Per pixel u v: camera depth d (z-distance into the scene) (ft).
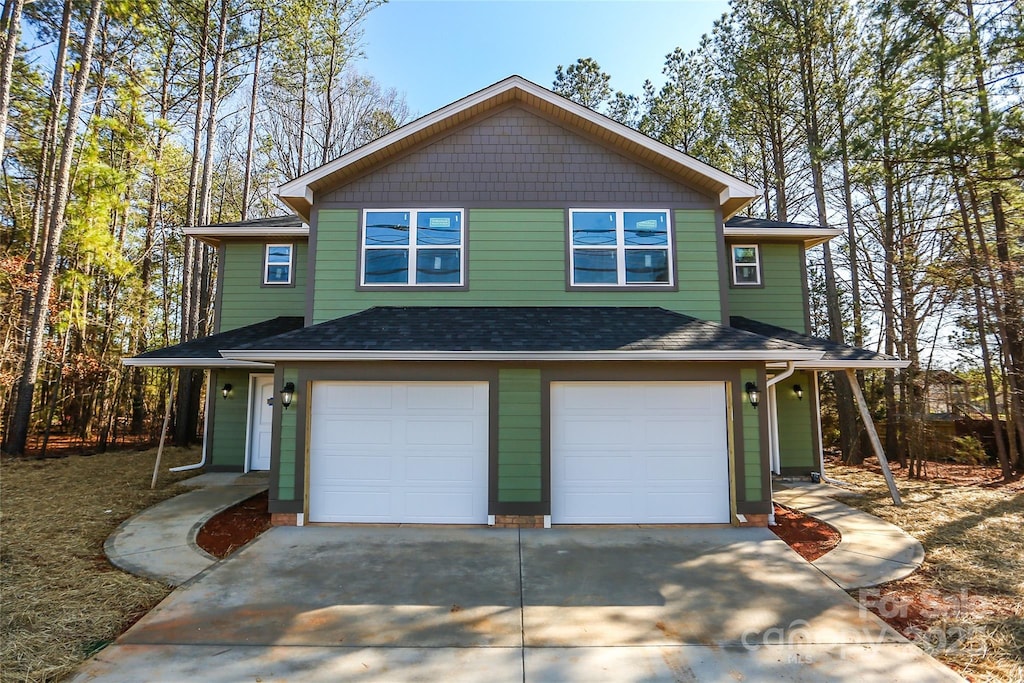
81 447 48.60
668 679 11.78
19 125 51.34
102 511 26.09
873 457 49.96
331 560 19.44
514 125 30.32
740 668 12.23
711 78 60.80
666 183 30.01
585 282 29.40
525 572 18.35
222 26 53.26
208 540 22.11
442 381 24.53
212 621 14.51
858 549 20.80
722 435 24.76
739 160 63.26
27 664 12.16
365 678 11.78
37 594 16.29
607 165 30.09
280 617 14.80
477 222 29.66
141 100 53.62
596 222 29.71
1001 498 29.76
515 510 23.93
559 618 14.87
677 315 28.02
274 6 56.49
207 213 52.54
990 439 45.55
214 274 73.67
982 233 37.09
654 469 24.58
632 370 24.49
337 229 29.50
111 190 49.06
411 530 23.25
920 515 25.94
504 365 24.53
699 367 24.53
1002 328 36.50
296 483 24.12
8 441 41.96
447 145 30.14
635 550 20.66
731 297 37.83
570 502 24.40
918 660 12.58
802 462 37.14
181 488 31.60
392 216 29.73
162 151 57.52
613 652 12.99
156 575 18.16
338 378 24.40
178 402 52.29
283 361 24.21
